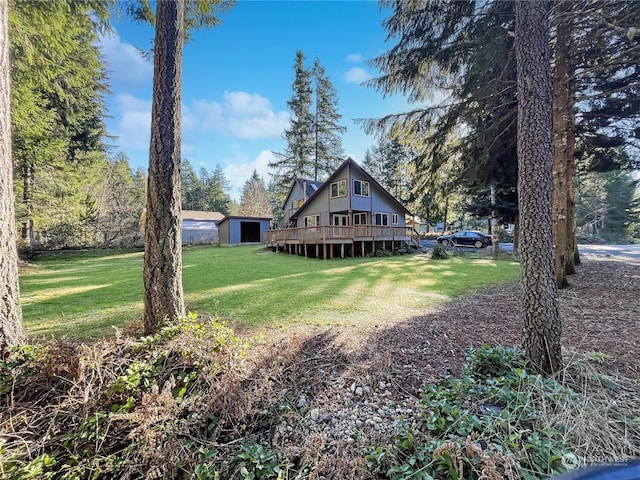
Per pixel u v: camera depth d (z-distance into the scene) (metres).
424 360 3.00
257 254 15.59
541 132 2.58
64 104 12.32
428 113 7.07
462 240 18.70
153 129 2.97
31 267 11.35
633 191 26.39
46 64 6.29
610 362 2.75
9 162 2.33
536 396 2.05
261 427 2.08
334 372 2.77
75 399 1.86
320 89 23.97
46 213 13.20
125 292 6.34
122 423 1.81
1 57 2.31
